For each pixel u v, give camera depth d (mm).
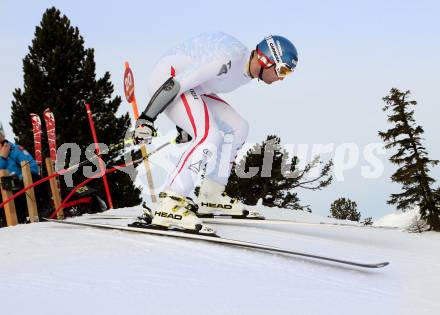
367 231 8281
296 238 6297
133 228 5734
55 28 22062
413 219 13383
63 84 21594
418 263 5328
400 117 13359
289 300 3594
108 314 3064
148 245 5098
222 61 5676
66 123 20750
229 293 3652
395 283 4375
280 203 25906
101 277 3879
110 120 21250
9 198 7566
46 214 8938
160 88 5605
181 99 5844
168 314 3121
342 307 3521
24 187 8156
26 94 21219
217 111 6512
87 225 6129
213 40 5730
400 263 5266
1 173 7539
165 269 4199
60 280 3768
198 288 3721
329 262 4957
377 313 3447
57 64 21375
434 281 4477
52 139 10234
